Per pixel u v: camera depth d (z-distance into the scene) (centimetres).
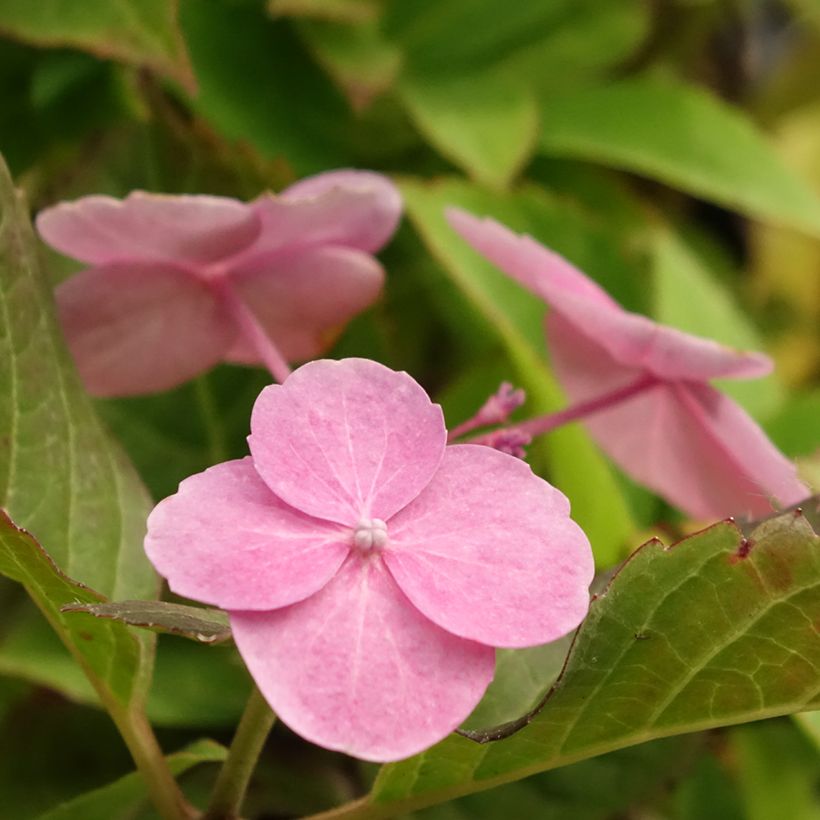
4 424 27
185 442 32
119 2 30
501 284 36
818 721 29
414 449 25
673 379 29
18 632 30
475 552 24
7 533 25
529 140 38
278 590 24
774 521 24
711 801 34
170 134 31
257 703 26
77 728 30
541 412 33
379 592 24
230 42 36
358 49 37
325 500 24
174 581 23
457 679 24
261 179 31
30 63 34
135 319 30
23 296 27
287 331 31
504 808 31
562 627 24
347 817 27
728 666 25
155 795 27
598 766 31
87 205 27
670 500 31
